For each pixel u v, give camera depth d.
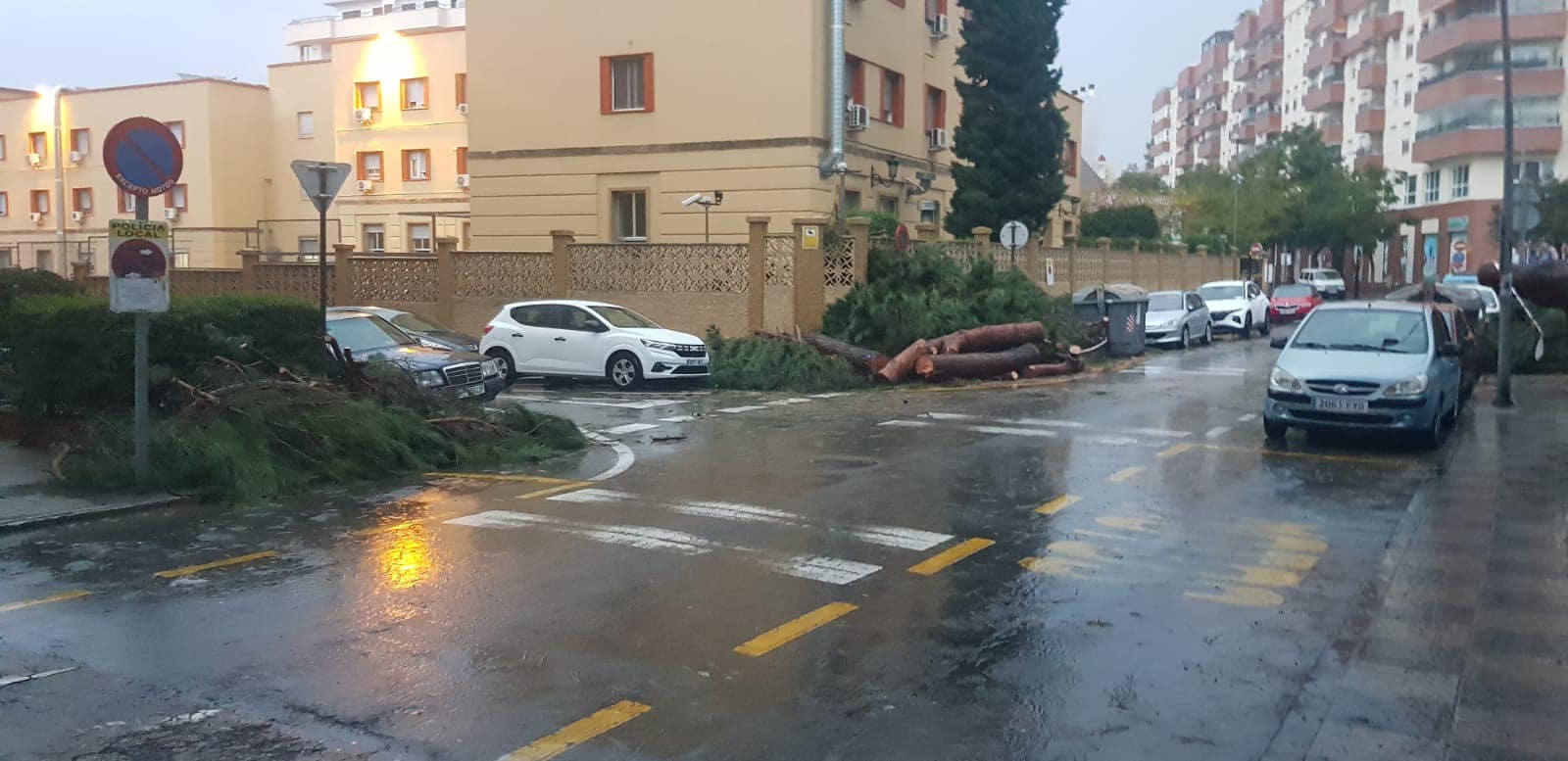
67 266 42.56
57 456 10.98
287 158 46.34
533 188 29.56
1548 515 9.44
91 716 5.24
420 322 19.39
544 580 7.47
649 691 5.52
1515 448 12.87
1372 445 13.16
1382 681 5.69
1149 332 28.73
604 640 6.28
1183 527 9.02
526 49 29.36
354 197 43.72
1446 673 5.79
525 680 5.68
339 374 12.76
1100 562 7.95
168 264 10.16
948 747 4.90
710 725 5.13
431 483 11.05
